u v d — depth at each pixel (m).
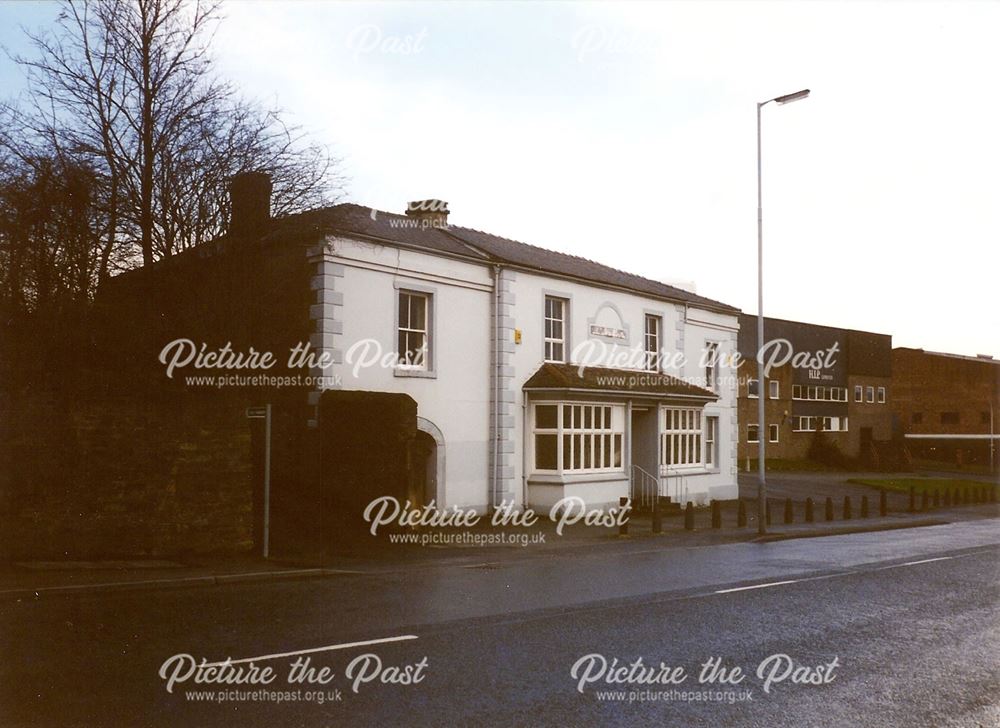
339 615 9.90
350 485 17.77
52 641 8.38
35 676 7.14
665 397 26.61
